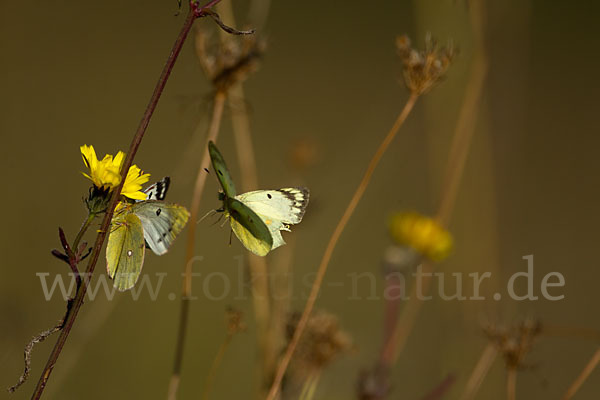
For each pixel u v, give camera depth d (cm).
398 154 208
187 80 232
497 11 164
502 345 120
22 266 152
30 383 130
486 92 150
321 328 120
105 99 219
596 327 191
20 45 221
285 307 123
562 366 175
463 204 145
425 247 124
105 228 110
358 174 199
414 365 163
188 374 142
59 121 204
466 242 144
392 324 123
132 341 143
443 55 118
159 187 113
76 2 238
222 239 165
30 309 141
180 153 210
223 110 120
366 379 122
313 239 178
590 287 207
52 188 177
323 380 127
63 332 110
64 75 220
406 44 118
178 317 147
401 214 125
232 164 214
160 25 243
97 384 137
